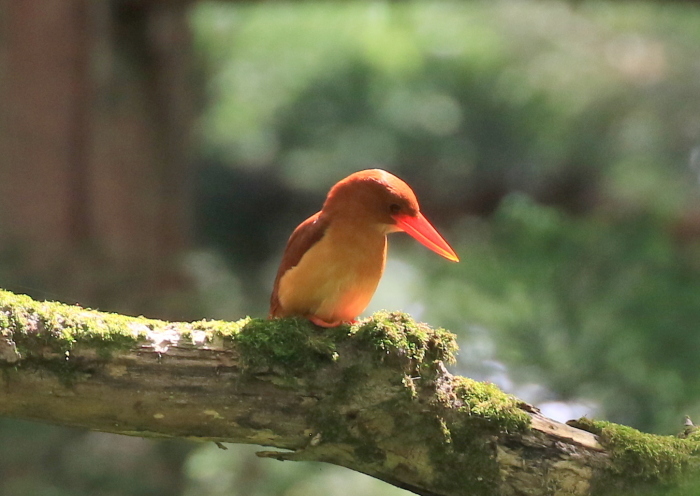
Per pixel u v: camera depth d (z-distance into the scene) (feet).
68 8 40.27
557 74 64.18
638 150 61.72
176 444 34.83
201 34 62.23
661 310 28.81
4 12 39.19
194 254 53.26
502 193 64.75
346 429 15.88
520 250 31.07
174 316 42.34
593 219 40.37
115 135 43.37
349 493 34.09
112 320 15.25
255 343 15.62
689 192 58.85
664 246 33.04
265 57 67.41
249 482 34.40
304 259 18.34
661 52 64.95
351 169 66.44
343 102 67.82
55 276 39.09
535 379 26.86
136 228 44.19
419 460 16.07
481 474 16.05
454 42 65.82
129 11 43.80
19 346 14.66
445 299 30.71
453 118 66.74
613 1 46.65
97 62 41.55
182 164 47.78
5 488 31.53
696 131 61.46
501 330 27.94
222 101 67.05
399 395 15.78
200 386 15.37
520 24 67.10
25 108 39.65
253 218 70.95
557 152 64.03
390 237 62.49
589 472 16.07
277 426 15.75
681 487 16.05
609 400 26.45
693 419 25.50
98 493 32.27
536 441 16.03
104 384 15.05
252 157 68.64
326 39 64.64
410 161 66.85
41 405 15.11
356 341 15.94
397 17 60.90
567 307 28.53
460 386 16.20
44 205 40.11
